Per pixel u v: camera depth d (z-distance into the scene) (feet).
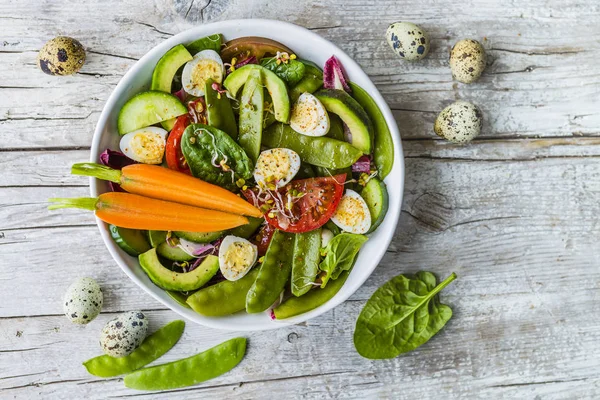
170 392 2.47
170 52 2.17
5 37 2.37
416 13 2.38
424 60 2.39
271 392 2.47
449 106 2.30
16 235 2.42
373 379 2.48
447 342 2.47
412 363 2.48
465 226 2.43
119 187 2.27
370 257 2.26
